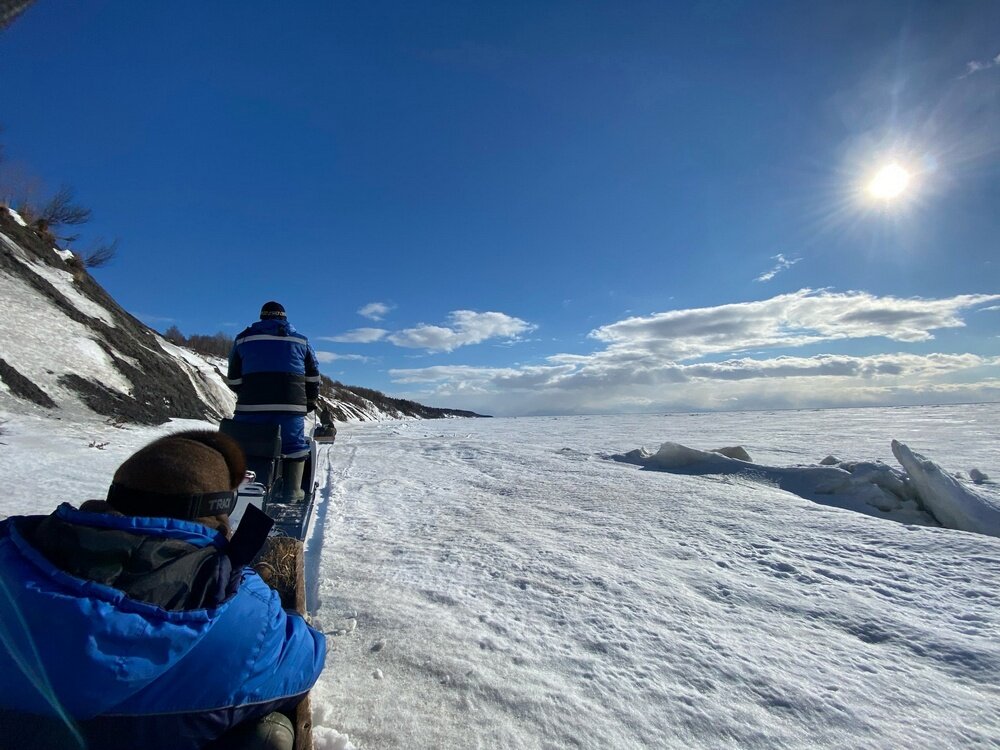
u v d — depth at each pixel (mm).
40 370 9867
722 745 2023
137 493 1298
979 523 5066
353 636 2848
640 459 9664
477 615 3113
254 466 3619
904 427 20016
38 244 14305
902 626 2990
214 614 1180
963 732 2102
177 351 19547
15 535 1164
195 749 1165
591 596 3408
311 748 1491
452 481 8086
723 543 4543
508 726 2100
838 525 5027
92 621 1043
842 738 2066
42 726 1060
